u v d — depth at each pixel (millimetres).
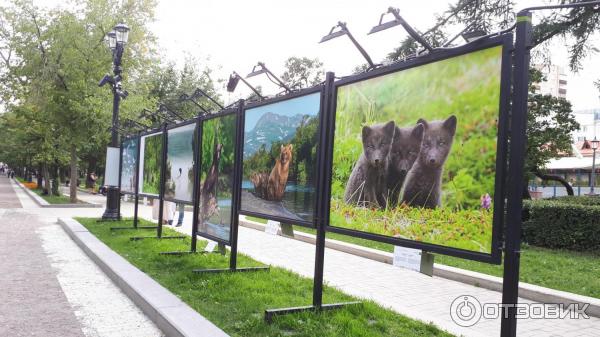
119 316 5316
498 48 3268
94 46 20984
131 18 21641
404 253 4031
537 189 35188
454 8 11438
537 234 10734
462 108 3523
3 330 4734
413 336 4578
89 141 22859
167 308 5078
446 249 3570
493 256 3197
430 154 3791
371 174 4453
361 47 4473
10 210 18688
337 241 10992
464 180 3463
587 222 9867
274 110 6168
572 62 13211
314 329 4504
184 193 9047
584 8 12023
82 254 9250
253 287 6039
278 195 5957
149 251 8633
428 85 3854
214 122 7730
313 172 5352
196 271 6773
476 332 4844
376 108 4438
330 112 5094
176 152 9500
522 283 7102
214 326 4504
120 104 20359
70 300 5934
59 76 21109
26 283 6715
